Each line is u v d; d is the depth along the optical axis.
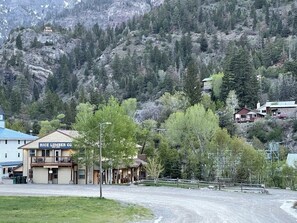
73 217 44.31
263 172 101.00
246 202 62.28
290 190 89.75
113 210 50.69
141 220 44.81
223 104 169.38
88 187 81.69
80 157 93.31
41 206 51.78
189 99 163.38
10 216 43.41
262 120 156.00
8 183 92.94
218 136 103.06
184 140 114.12
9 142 113.06
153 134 125.69
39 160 95.81
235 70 180.62
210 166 101.88
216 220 45.69
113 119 92.19
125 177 103.62
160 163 102.00
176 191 75.88
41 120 179.62
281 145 138.50
